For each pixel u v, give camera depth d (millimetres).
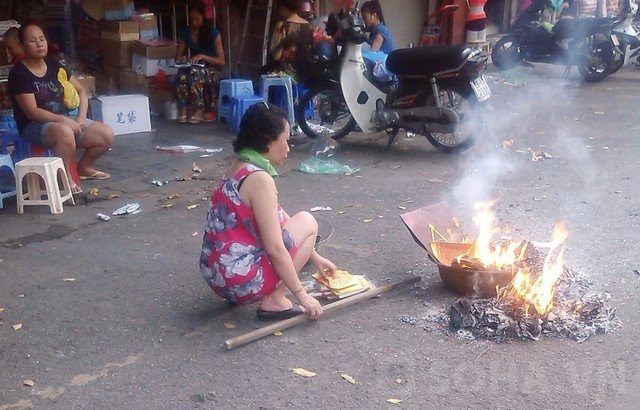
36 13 9680
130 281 4465
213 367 3500
